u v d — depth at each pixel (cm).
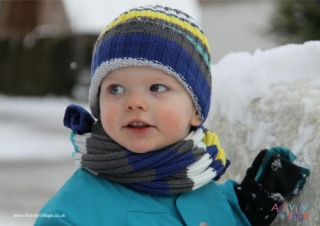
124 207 171
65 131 1088
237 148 215
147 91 173
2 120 1260
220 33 1538
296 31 821
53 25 2278
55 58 1780
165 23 177
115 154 171
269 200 189
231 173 218
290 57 212
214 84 239
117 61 171
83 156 177
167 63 173
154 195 178
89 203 170
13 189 596
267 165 190
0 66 1834
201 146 183
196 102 183
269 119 202
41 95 1792
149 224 170
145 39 172
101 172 174
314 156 177
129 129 171
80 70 1759
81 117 183
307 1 810
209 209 186
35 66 1795
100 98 180
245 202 195
